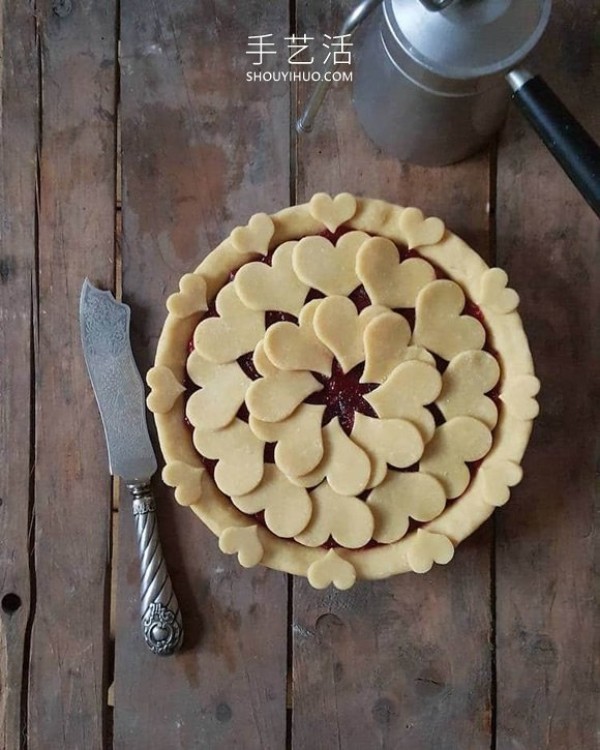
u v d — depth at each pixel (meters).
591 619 0.58
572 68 0.59
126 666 0.58
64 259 0.60
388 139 0.57
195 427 0.51
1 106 0.60
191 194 0.60
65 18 0.60
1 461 0.59
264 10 0.60
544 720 0.58
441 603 0.58
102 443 0.59
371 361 0.51
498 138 0.59
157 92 0.60
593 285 0.59
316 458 0.51
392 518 0.52
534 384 0.51
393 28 0.48
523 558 0.58
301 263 0.51
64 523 0.59
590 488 0.58
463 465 0.52
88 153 0.60
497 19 0.46
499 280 0.52
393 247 0.52
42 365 0.60
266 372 0.51
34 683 0.59
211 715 0.58
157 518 0.58
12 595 0.59
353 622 0.58
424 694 0.58
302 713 0.58
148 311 0.59
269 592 0.58
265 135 0.60
